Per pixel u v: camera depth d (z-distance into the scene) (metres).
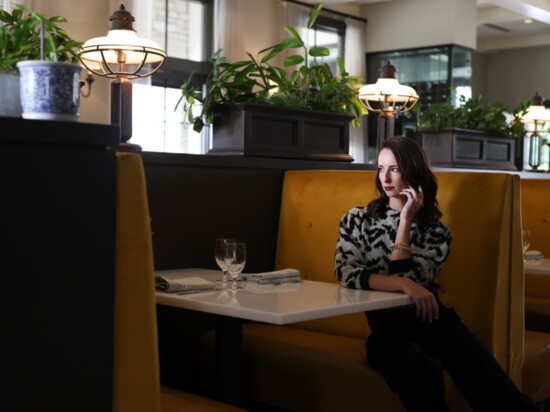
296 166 3.88
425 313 2.66
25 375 1.62
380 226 2.87
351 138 11.24
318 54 4.31
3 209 1.58
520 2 10.44
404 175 2.79
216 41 9.35
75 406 1.71
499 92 14.52
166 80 8.78
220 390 2.57
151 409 1.92
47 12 7.51
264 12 10.06
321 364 2.96
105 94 7.86
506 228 3.12
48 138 1.63
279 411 3.18
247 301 2.42
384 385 2.76
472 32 11.39
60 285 1.68
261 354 3.19
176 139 8.87
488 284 3.09
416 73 11.41
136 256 1.86
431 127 5.53
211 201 3.49
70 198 1.69
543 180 4.81
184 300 2.46
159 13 8.72
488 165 5.79
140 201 1.87
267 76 4.11
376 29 11.77
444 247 2.80
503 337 3.15
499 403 2.60
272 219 3.79
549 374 3.48
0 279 1.58
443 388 2.57
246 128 3.71
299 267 3.63
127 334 1.86
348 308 2.37
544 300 4.69
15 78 1.89
